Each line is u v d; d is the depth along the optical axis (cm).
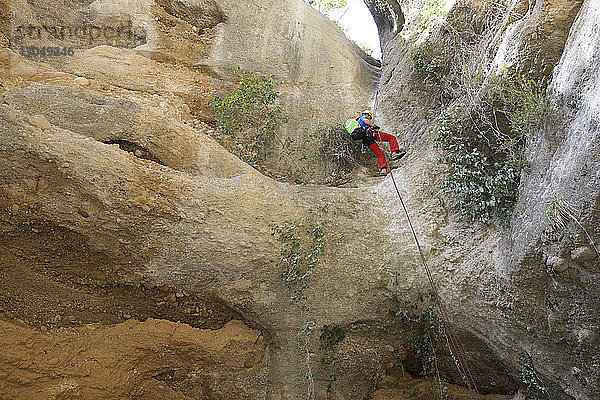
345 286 687
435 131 759
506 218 635
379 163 849
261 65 1048
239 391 679
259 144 918
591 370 546
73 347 590
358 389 731
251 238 655
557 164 538
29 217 567
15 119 565
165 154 701
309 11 1191
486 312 630
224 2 1105
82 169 576
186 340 647
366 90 1094
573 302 536
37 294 596
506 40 649
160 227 613
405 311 693
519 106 620
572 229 502
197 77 1004
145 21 1008
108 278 629
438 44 838
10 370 537
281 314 676
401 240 715
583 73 514
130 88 904
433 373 728
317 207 727
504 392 716
